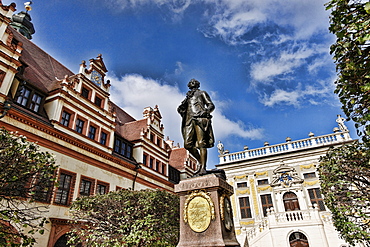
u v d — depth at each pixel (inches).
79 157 657.6
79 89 730.8
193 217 203.0
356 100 201.6
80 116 705.6
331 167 433.4
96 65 831.7
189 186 213.8
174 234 494.9
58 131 604.7
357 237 430.0
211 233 191.3
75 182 625.6
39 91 634.8
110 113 833.5
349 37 181.9
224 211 204.7
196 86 272.8
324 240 736.3
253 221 1007.0
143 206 486.0
